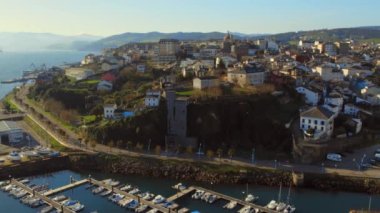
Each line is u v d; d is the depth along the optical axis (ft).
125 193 494.18
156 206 456.45
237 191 515.09
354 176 522.06
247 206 458.50
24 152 620.49
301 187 520.42
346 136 645.51
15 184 528.63
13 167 571.28
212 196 483.92
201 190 504.02
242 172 547.08
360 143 643.86
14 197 492.54
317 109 647.97
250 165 571.28
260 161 589.32
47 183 544.62
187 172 563.48
